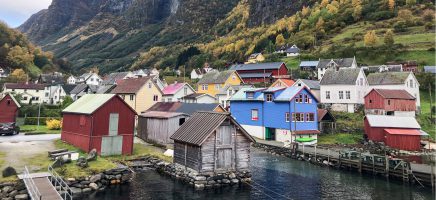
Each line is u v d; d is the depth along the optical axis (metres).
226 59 170.12
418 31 116.25
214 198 24.48
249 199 24.58
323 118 54.91
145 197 23.98
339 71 68.38
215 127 27.97
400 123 47.69
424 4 137.88
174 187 26.91
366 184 29.91
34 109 63.75
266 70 109.38
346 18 151.50
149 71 157.62
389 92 60.00
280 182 30.00
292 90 51.53
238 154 29.83
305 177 32.22
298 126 49.09
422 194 26.83
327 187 28.72
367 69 92.62
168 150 36.94
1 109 51.38
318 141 50.38
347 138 51.09
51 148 34.47
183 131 31.41
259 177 31.70
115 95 35.06
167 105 54.44
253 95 56.28
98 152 33.72
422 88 76.62
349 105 63.88
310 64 112.69
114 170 27.02
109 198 23.22
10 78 118.81
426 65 90.88
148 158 35.25
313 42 139.50
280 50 146.38
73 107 38.97
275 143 47.56
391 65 90.31
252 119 56.00
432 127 55.75
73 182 24.25
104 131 34.22
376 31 127.81
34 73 143.88
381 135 46.91
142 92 60.31
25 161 27.80
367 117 49.50
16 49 143.50
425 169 28.92
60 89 106.94
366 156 34.44
